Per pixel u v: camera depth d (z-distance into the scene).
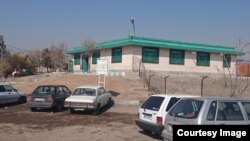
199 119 8.33
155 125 11.62
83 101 18.48
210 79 35.47
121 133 13.17
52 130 13.70
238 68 42.31
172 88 32.31
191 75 37.66
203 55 39.59
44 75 45.53
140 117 12.66
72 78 33.47
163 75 34.44
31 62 63.03
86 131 13.55
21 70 60.03
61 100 20.23
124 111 20.28
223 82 35.78
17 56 60.62
